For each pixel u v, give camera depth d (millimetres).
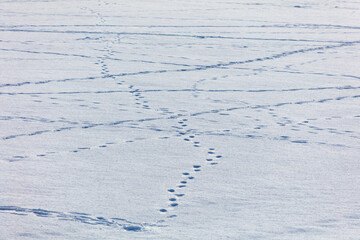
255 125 20844
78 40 41406
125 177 15016
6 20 51188
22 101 23938
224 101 24734
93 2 68688
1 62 32812
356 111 23328
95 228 11750
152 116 21953
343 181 14898
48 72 30344
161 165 16094
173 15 56656
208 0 72438
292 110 23297
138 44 40281
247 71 31922
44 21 51188
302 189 14250
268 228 11812
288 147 18109
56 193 13719
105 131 19688
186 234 11492
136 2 69000
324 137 19391
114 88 26938
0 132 19312
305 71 32156
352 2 74562
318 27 49906
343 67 33406
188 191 14055
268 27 49344
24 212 12500
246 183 14656
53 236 11320
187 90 26891
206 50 38375
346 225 12008
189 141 18641
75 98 24703
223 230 11695
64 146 17828
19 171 15320
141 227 11836
